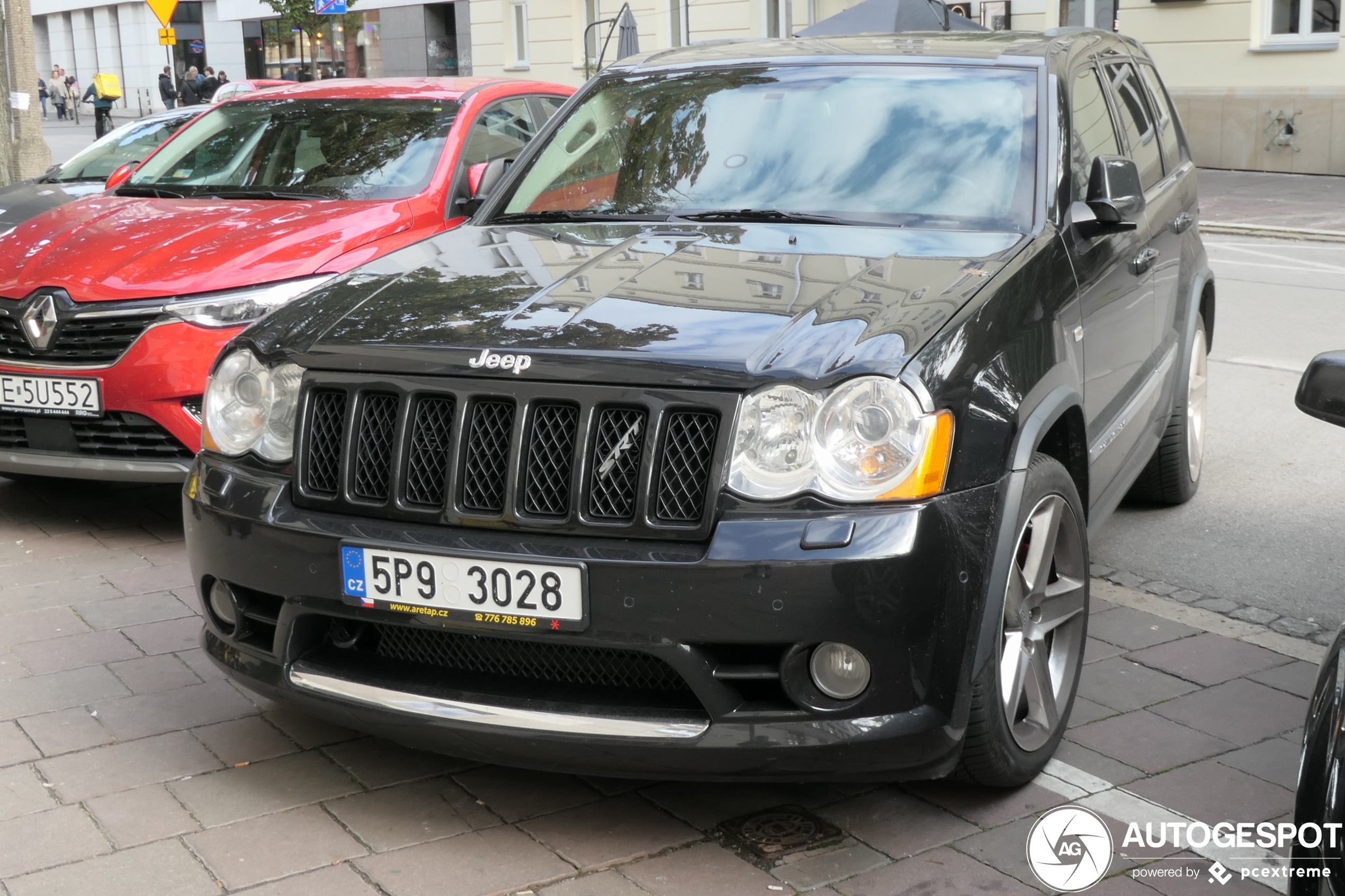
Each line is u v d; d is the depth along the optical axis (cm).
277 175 620
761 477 268
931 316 291
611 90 450
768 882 281
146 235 541
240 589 315
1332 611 437
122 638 421
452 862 291
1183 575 472
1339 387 258
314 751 345
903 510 268
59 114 4803
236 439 322
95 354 503
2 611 445
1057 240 355
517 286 324
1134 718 357
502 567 274
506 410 284
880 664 267
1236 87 1833
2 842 301
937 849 294
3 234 569
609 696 283
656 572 265
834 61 426
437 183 601
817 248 340
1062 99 398
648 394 274
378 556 285
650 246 350
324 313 326
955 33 455
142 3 4847
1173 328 500
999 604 285
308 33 2803
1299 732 349
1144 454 462
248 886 282
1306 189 1667
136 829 306
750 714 271
